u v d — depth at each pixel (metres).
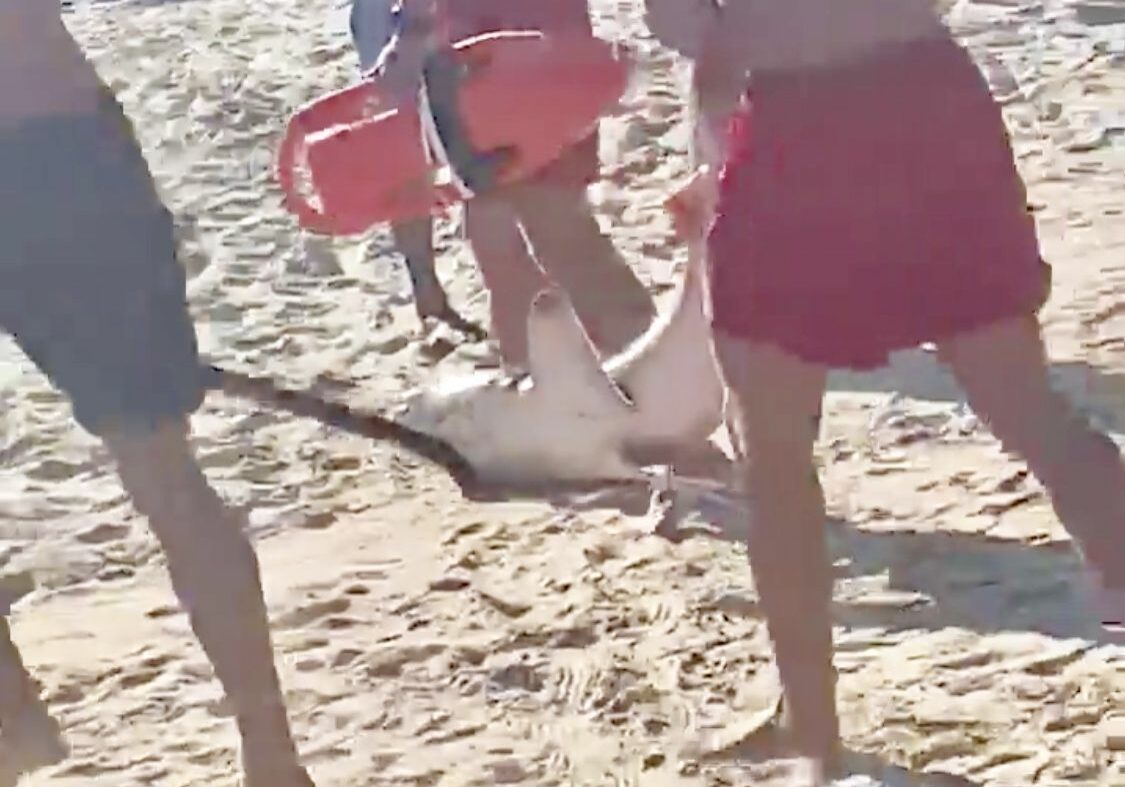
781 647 3.96
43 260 3.70
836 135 3.59
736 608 4.92
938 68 3.59
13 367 7.10
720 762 4.26
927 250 3.62
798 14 3.59
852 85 3.58
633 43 7.75
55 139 3.66
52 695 4.77
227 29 11.54
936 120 3.59
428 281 7.18
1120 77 9.04
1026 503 5.39
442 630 4.96
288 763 3.97
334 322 7.37
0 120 3.64
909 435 5.89
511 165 5.11
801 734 4.04
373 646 4.90
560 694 4.63
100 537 5.71
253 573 3.93
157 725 4.62
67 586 5.43
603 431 5.18
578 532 5.35
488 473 5.44
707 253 3.77
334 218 5.21
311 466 6.00
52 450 6.34
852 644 4.70
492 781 4.29
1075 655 4.58
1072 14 9.95
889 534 5.26
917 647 4.67
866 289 3.64
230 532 3.91
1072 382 6.03
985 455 5.71
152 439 3.81
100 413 3.79
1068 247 7.27
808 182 3.62
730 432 5.05
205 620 3.91
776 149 3.63
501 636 4.90
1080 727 4.30
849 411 6.10
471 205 5.29
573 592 5.08
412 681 4.73
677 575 5.10
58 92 3.65
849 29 3.58
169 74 10.59
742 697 4.53
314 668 4.81
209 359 7.00
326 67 10.63
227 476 5.97
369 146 5.09
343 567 5.33
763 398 3.75
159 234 3.77
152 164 9.17
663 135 8.48
